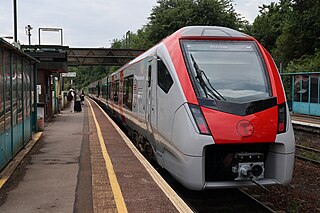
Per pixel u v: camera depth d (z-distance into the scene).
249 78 7.30
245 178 6.69
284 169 6.72
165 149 7.77
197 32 8.01
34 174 8.05
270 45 57.44
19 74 10.45
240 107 6.67
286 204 8.59
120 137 13.62
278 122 6.78
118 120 20.72
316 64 34.44
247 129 6.52
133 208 5.71
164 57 7.99
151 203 5.93
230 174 6.90
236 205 7.71
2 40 7.23
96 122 19.98
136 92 11.79
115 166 8.57
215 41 7.81
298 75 26.55
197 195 8.22
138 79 11.39
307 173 11.70
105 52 41.31
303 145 16.92
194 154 6.46
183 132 6.68
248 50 7.78
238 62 7.52
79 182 7.37
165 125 7.59
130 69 13.88
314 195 9.59
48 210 5.78
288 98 30.22
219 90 6.97
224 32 8.12
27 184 7.25
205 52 7.57
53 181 7.46
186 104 6.80
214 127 6.48
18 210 5.78
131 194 6.41
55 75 26.14
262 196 8.97
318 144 15.93
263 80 7.32
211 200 7.95
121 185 6.95
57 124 18.86
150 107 9.05
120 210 5.61
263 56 7.72
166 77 7.75
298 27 44.06
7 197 6.43
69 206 5.95
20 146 10.52
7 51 8.65
